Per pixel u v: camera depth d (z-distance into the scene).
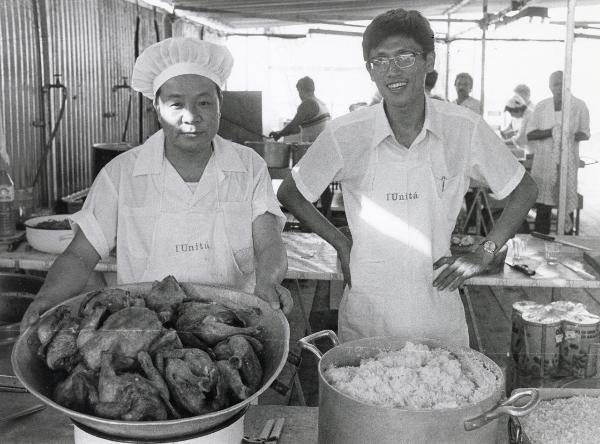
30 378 1.15
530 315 2.90
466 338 2.08
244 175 1.79
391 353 1.52
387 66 1.72
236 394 1.12
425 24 1.72
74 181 5.52
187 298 1.43
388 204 1.94
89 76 5.83
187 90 1.56
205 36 9.97
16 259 3.06
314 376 3.44
